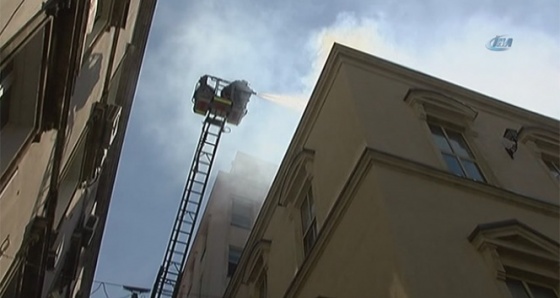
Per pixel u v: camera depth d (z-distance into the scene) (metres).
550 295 9.45
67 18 7.78
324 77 14.50
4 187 7.16
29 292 10.34
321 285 11.67
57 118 8.52
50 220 10.23
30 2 6.46
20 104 7.67
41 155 8.76
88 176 14.91
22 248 8.97
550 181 13.38
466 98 14.89
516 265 9.52
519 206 11.32
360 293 9.67
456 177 11.02
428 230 9.43
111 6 12.34
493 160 12.96
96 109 13.63
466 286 8.56
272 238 17.02
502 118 15.07
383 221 9.39
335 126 13.38
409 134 12.09
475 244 9.58
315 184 13.87
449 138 13.11
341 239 11.11
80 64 9.48
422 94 13.48
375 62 14.12
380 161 10.60
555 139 15.22
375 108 12.49
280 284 14.84
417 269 8.47
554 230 11.17
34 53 7.36
